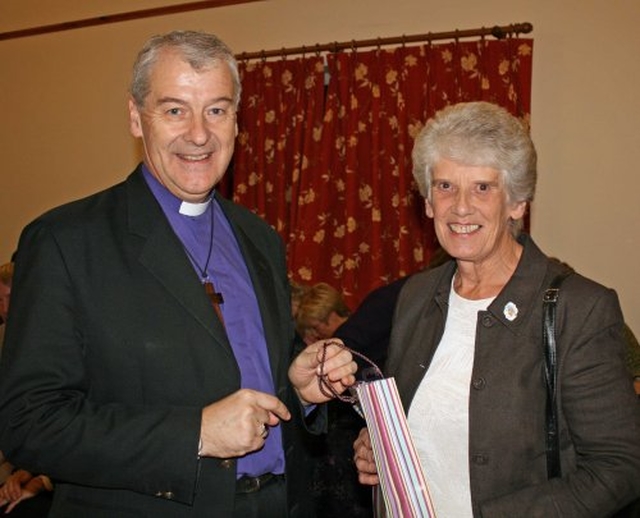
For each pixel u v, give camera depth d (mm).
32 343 1220
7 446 1202
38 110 5020
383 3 3945
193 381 1302
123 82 4742
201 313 1333
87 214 1359
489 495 1288
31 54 5027
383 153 3893
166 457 1188
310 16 4133
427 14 3840
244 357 1421
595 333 1261
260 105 4164
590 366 1245
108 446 1186
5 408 1203
